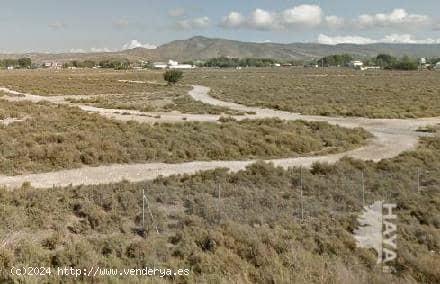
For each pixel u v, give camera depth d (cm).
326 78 14562
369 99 7438
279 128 4112
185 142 3206
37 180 2247
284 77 15488
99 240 1327
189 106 6128
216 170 2464
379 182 2222
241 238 1337
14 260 1127
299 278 1017
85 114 4366
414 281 1054
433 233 1505
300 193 2017
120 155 2750
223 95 8406
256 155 3108
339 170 2527
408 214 1758
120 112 5112
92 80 12225
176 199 1877
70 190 1975
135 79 13575
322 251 1334
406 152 3183
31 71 19688
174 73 11062
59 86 9612
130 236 1434
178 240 1383
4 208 1577
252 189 2092
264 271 1094
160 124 3991
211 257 1181
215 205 1734
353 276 1030
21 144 2773
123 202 1766
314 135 3844
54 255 1191
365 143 3700
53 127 3459
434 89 9319
